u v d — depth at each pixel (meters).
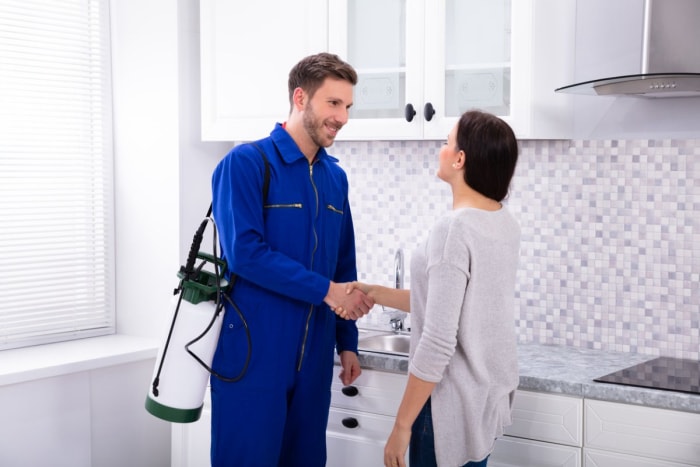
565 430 2.35
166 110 3.24
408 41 2.71
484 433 1.96
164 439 3.34
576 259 2.82
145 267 3.36
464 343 1.91
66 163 3.29
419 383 1.89
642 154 2.69
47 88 3.23
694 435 2.17
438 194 3.06
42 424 2.90
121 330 3.46
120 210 3.42
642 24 2.37
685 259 2.65
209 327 2.24
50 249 3.25
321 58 2.26
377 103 2.80
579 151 2.79
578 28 2.73
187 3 3.21
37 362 2.93
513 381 2.00
